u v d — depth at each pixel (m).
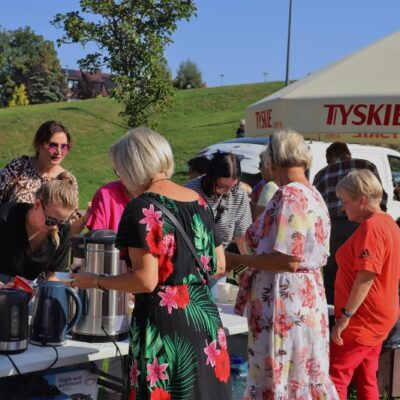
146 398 2.32
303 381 3.00
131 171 2.42
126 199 3.73
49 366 2.48
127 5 9.90
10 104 54.44
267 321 3.03
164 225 2.36
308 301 2.99
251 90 34.91
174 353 2.34
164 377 2.33
